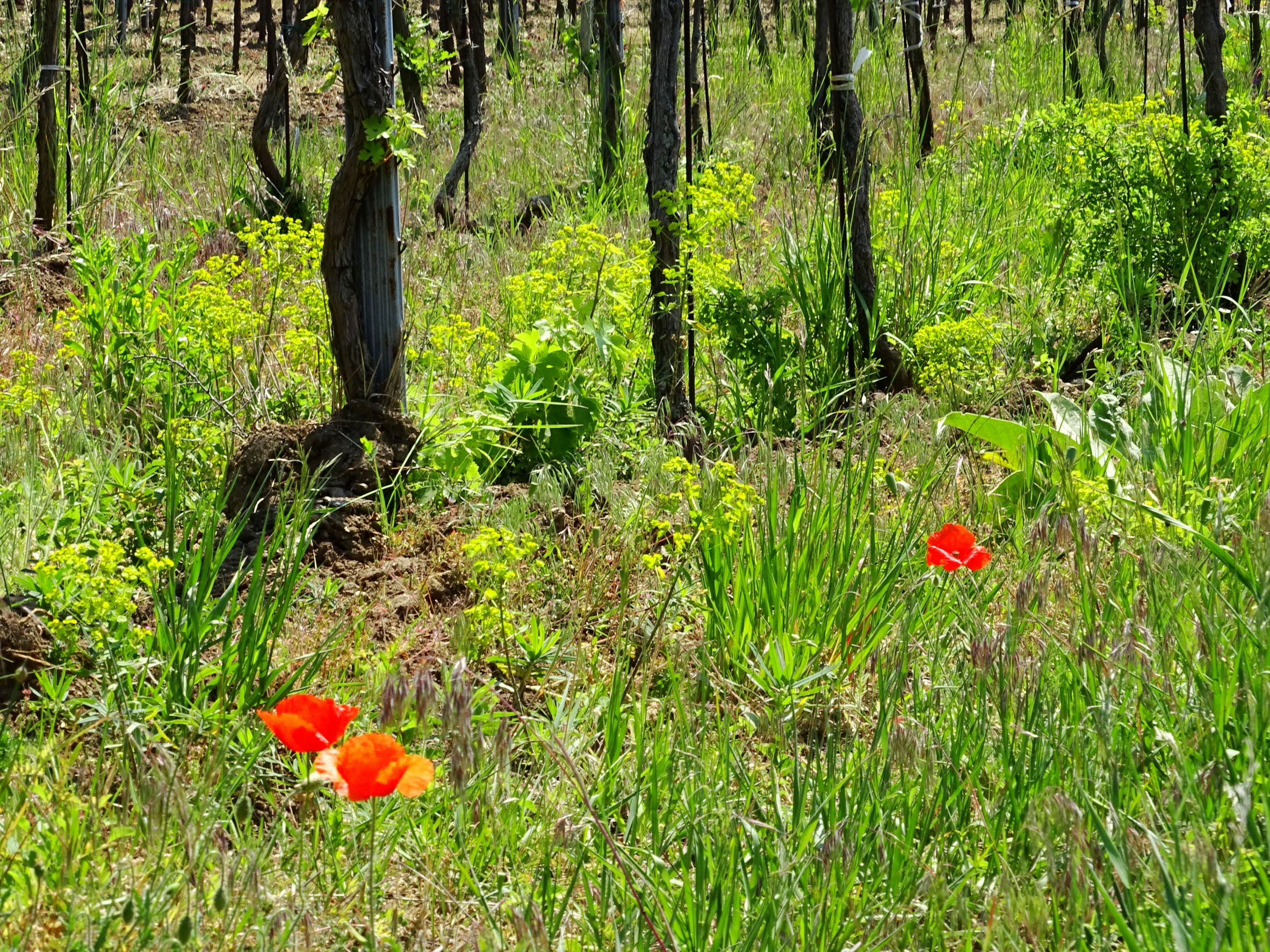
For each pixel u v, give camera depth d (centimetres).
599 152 1011
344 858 254
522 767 308
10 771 248
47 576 312
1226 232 632
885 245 675
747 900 231
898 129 921
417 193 970
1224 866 220
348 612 384
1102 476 412
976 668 281
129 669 301
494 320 651
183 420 479
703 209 532
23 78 897
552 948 219
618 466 495
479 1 1202
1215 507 370
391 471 461
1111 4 1221
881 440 511
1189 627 304
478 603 386
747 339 554
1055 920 214
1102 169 664
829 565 363
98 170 871
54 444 481
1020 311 680
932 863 243
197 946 204
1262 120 764
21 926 201
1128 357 561
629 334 572
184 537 370
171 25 2334
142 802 240
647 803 268
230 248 845
